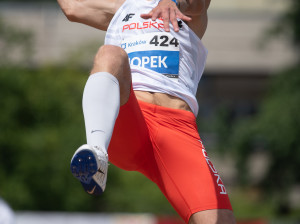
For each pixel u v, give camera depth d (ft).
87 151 24.13
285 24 162.91
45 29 195.72
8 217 48.62
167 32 32.68
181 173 30.86
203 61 34.78
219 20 202.90
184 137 31.50
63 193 126.82
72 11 36.17
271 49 199.82
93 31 197.67
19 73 136.67
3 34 149.28
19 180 126.31
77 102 136.87
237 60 202.49
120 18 34.14
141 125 30.50
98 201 129.49
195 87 34.01
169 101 32.07
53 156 127.44
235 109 214.90
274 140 153.89
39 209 127.34
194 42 33.71
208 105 215.51
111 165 128.47
